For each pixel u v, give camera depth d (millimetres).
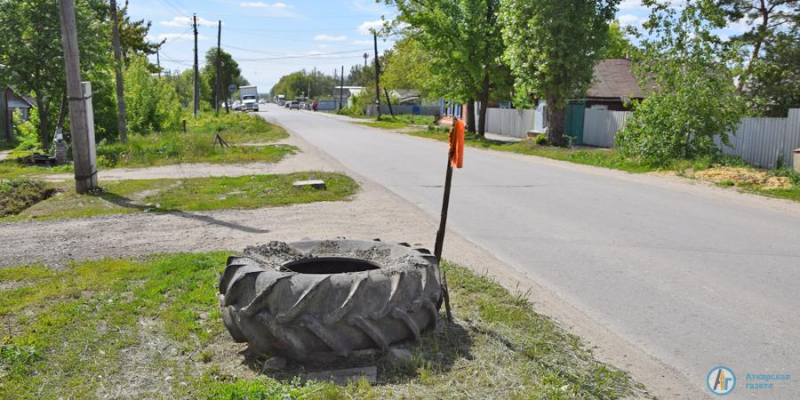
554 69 24672
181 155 21922
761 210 11383
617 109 34969
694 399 4055
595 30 24750
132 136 26781
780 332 5336
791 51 25438
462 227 9852
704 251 8250
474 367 4328
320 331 4281
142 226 9852
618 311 5863
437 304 4992
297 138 32000
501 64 30125
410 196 13148
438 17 29734
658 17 18172
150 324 5199
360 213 11062
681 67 18188
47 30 23641
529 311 5652
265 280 4410
